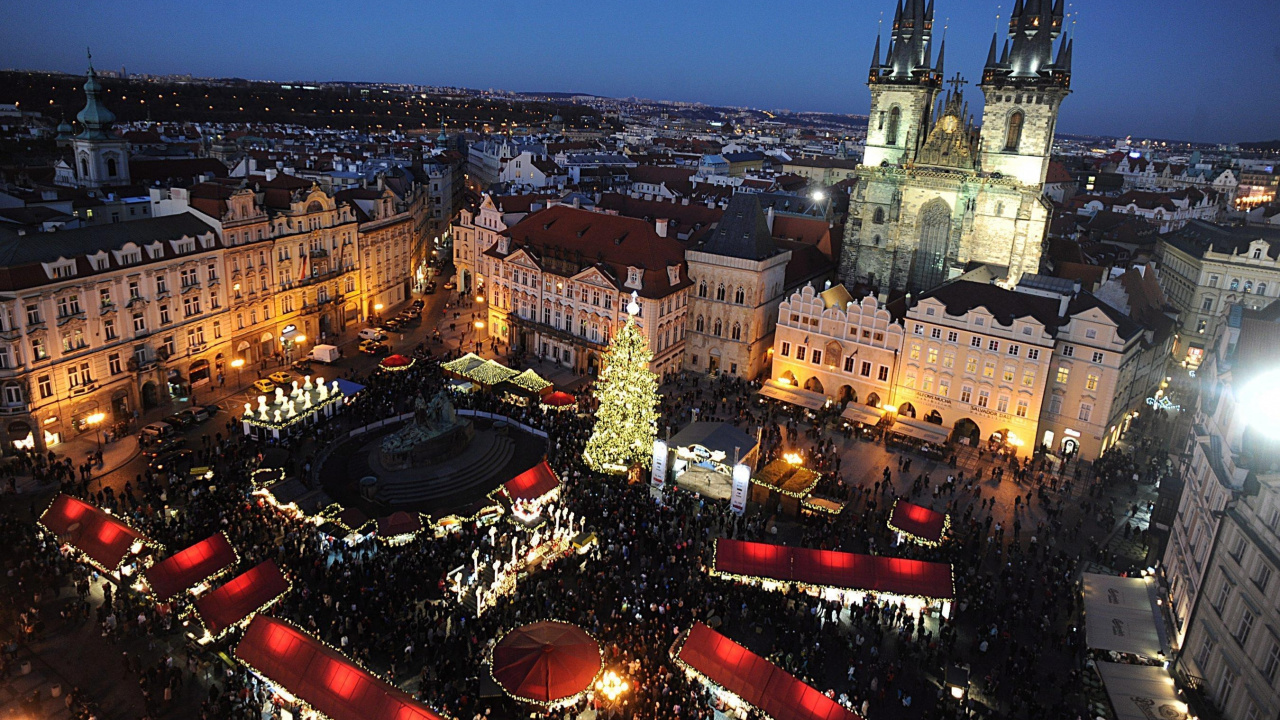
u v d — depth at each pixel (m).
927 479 88.38
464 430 89.62
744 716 52.22
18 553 65.81
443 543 71.00
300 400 93.38
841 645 61.03
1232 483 54.47
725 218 119.44
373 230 140.75
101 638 57.78
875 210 133.25
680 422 101.88
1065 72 115.75
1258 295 132.12
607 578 66.25
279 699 51.62
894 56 133.88
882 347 105.88
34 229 99.88
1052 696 56.81
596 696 53.97
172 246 100.44
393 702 46.66
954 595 63.91
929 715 54.88
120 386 95.38
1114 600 62.34
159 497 74.00
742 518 75.94
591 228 124.56
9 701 51.41
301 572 65.69
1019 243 121.44
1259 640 48.03
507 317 130.25
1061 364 95.00
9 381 83.12
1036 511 83.69
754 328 117.44
